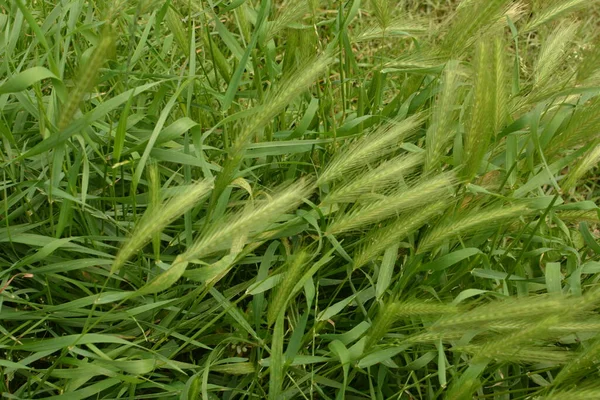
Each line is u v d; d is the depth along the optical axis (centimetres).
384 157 85
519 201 78
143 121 85
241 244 69
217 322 79
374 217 72
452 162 80
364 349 71
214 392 77
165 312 77
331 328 81
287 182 80
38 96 71
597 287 67
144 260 79
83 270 77
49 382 74
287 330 78
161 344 77
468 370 69
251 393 72
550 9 86
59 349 72
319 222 83
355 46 119
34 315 73
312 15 85
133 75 84
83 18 92
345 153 73
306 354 77
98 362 70
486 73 73
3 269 77
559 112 81
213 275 68
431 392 76
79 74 62
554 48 85
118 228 78
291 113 93
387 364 75
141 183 80
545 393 71
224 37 83
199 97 89
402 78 103
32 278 77
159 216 64
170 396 75
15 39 78
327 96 91
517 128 78
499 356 68
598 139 78
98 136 77
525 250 81
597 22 126
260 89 84
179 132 71
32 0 91
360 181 73
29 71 63
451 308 68
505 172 83
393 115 88
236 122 86
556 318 65
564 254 85
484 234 82
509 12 86
